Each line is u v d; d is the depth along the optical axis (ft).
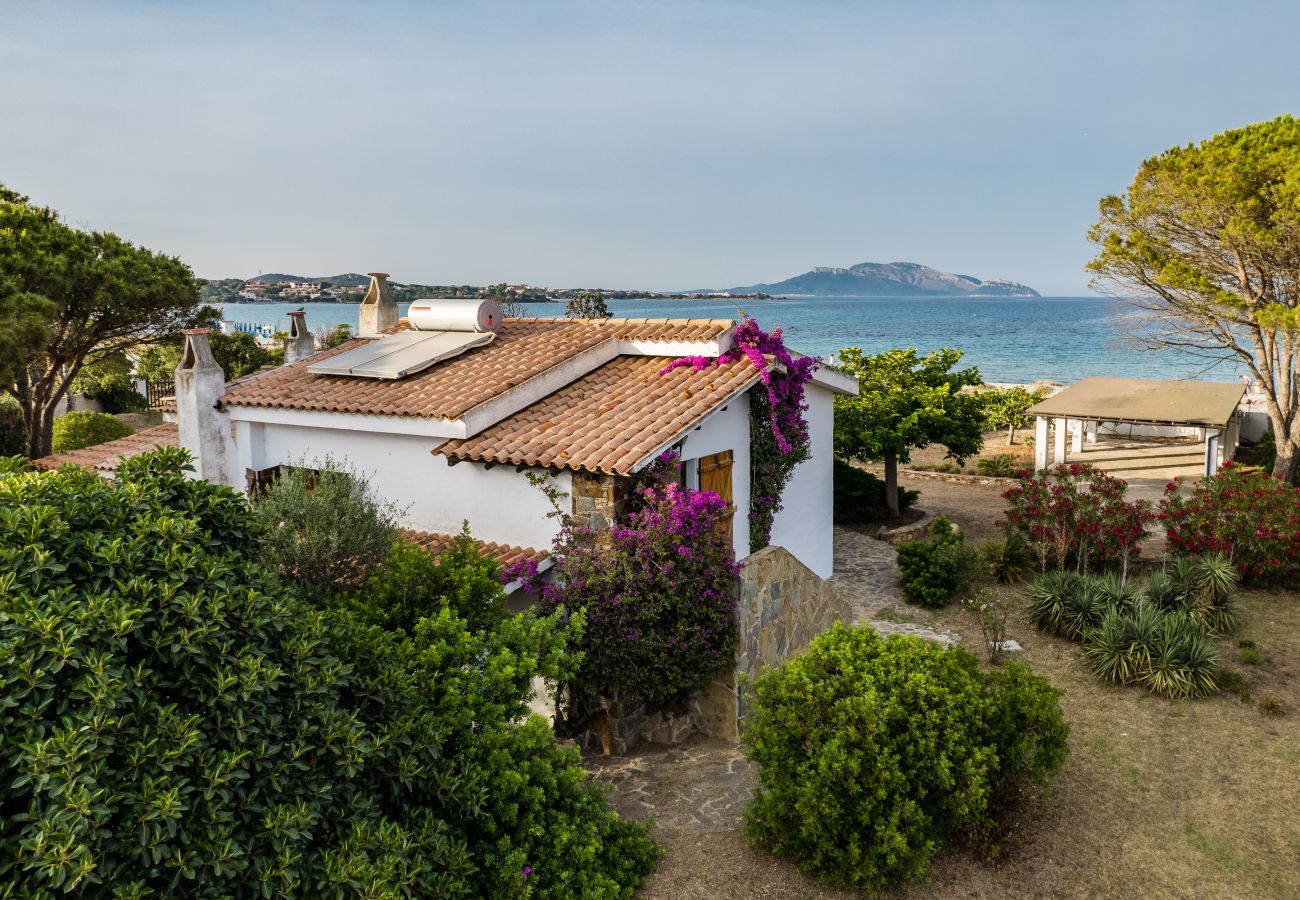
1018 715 29.43
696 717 39.50
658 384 47.60
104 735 15.52
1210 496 60.23
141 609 17.21
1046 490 62.03
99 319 83.05
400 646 26.20
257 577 21.75
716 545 37.70
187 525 20.03
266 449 51.65
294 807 17.94
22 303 67.92
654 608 35.14
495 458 41.29
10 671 15.15
